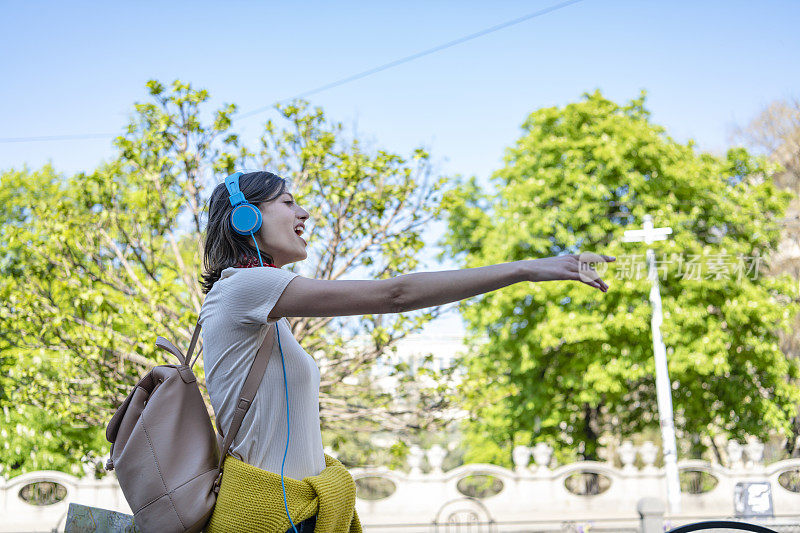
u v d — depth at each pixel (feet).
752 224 49.85
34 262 28.60
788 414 53.21
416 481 49.75
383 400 32.30
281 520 4.35
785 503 49.14
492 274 4.12
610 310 50.70
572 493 50.60
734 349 51.83
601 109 56.18
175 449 4.62
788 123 52.11
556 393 57.11
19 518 45.91
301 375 4.77
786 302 51.72
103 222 27.96
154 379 4.91
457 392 31.17
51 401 28.45
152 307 26.35
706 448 58.34
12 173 46.85
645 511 27.99
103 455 36.24
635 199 50.39
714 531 5.56
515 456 51.80
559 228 50.83
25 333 27.96
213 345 4.66
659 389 45.55
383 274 28.66
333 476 4.74
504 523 43.88
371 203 28.60
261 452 4.58
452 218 57.26
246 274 4.58
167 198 28.22
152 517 4.50
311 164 27.68
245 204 5.10
